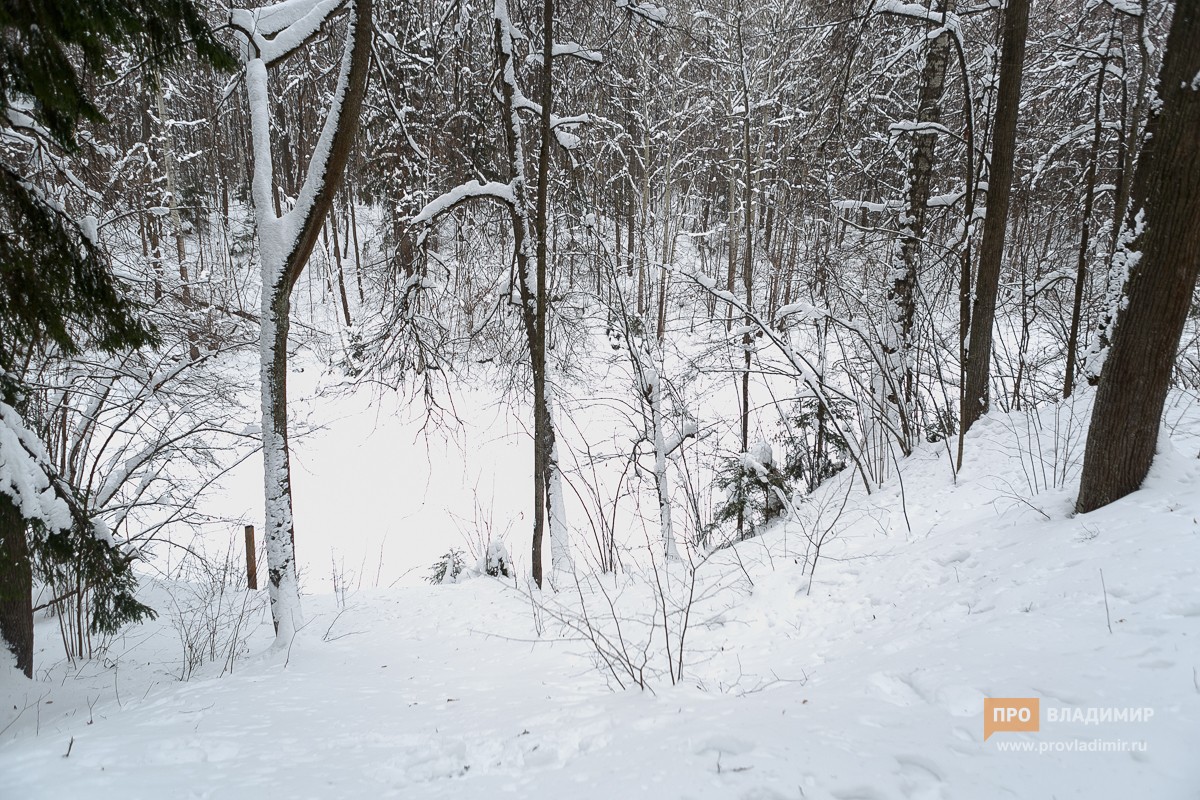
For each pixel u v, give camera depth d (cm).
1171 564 343
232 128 1922
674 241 2342
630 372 1070
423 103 1088
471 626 726
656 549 1080
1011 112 800
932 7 853
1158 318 430
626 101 1301
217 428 852
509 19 872
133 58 575
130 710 417
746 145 1498
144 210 868
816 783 222
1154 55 816
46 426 752
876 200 1319
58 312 476
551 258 1030
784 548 710
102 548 536
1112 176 1119
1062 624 327
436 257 936
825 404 841
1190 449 545
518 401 1107
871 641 422
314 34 662
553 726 328
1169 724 229
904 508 648
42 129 564
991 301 870
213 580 874
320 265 2372
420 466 1584
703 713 317
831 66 999
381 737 342
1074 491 535
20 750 328
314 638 704
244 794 268
